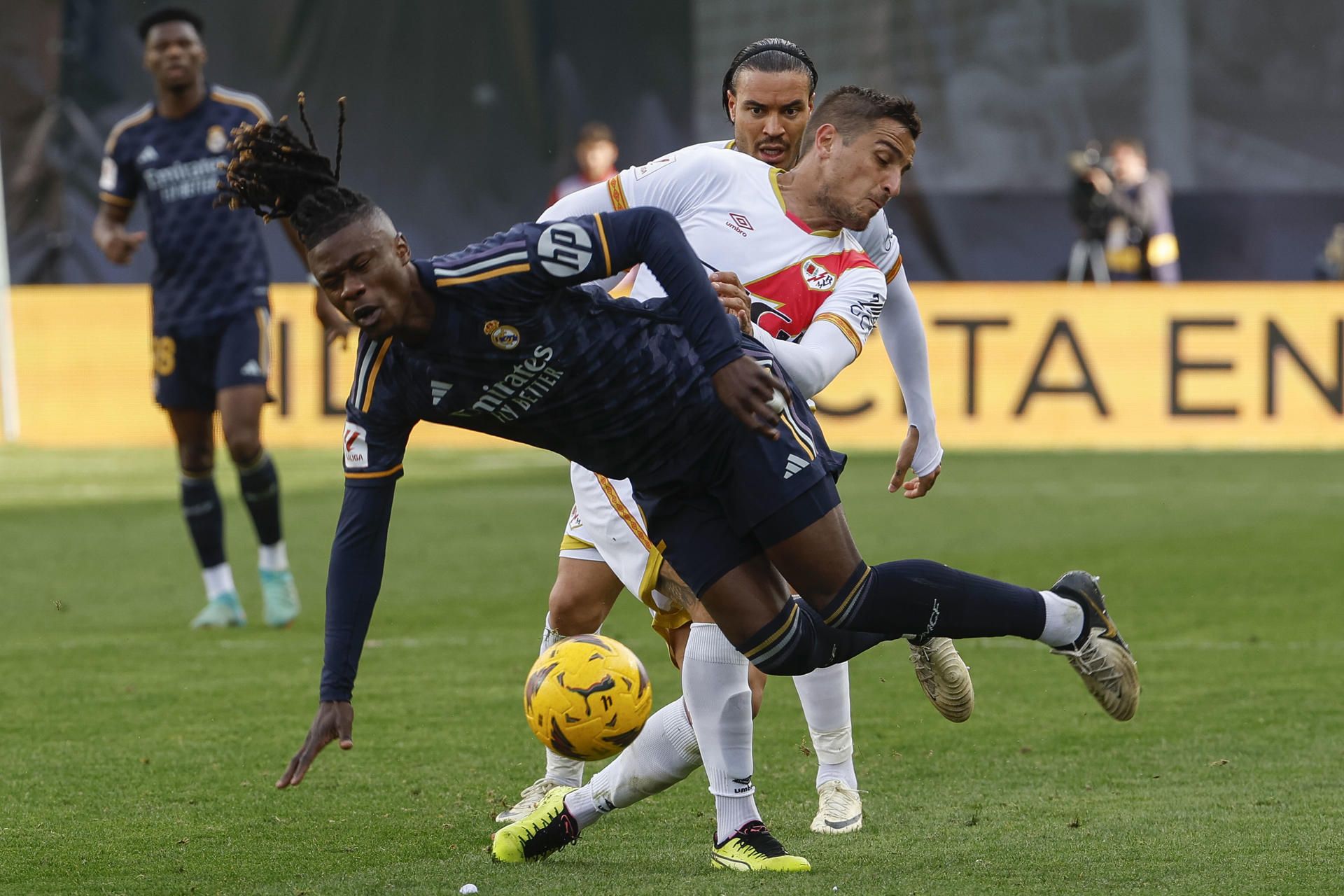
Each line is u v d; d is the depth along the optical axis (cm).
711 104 5391
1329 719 1766
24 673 2102
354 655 1145
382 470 1160
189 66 2541
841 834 1347
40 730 1772
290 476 4462
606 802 1290
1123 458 4744
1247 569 2869
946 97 5369
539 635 2375
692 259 1103
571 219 1113
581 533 1423
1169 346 4978
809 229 1366
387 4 5372
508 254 1097
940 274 5412
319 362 5144
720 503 1212
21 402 5369
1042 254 5375
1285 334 4950
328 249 1055
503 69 5394
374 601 1160
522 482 4472
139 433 5319
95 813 1431
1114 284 5209
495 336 1109
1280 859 1216
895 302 1529
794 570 1200
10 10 5297
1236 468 4469
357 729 1773
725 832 1253
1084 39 5334
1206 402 4978
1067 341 4994
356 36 5384
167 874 1238
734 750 1254
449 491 4275
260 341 2503
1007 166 5372
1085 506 3725
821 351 1298
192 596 2795
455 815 1428
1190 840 1280
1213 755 1608
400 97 5406
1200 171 5369
